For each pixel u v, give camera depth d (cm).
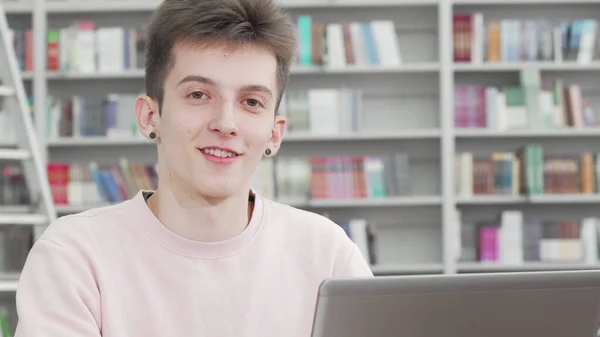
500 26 499
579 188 496
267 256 119
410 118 526
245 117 109
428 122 526
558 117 497
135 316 113
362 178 495
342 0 504
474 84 519
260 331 116
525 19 524
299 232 124
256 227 120
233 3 108
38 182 355
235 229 117
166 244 115
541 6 522
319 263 123
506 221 496
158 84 113
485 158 498
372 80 521
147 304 113
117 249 115
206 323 114
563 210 522
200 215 115
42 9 493
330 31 496
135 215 117
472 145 526
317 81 521
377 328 91
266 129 111
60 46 492
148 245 115
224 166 109
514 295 95
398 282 91
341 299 89
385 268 500
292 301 119
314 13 521
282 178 491
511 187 498
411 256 527
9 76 355
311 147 521
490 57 500
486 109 498
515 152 520
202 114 109
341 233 128
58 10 501
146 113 116
